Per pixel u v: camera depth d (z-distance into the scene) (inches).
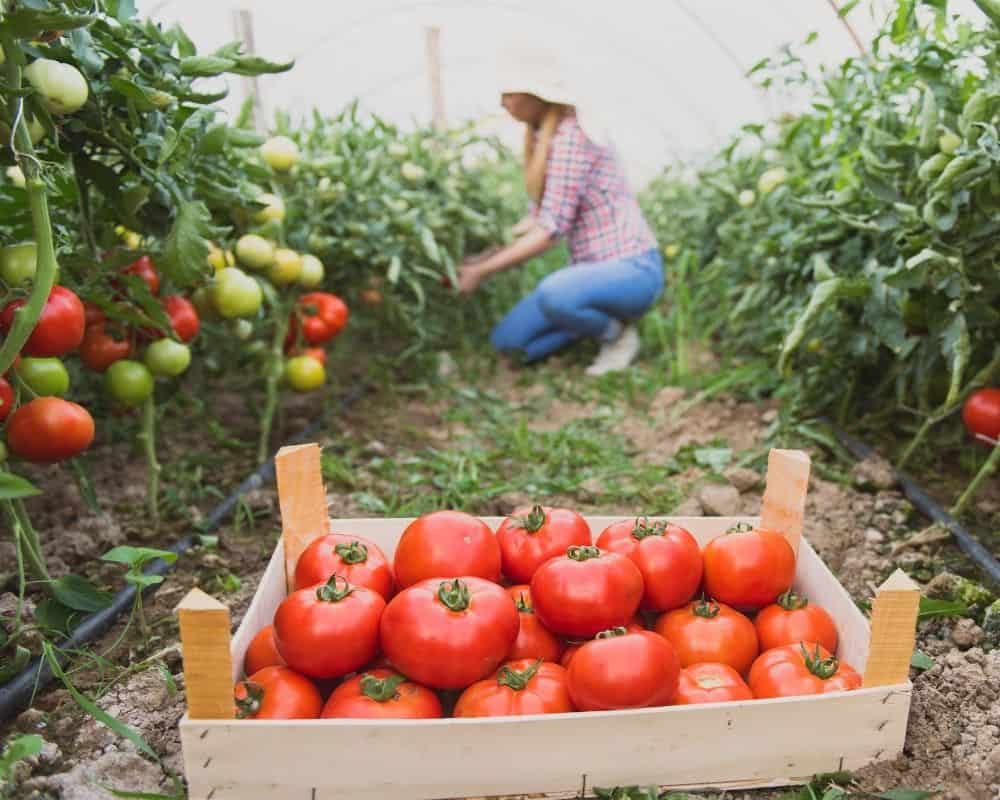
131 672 79.6
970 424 111.8
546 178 183.0
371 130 170.7
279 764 58.8
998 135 101.3
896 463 129.2
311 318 133.2
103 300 88.0
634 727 59.8
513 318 195.9
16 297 75.7
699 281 203.6
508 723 58.4
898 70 120.6
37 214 69.5
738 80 259.3
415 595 63.3
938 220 102.1
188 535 107.0
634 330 196.4
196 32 202.7
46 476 121.8
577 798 61.2
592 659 60.8
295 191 144.3
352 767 59.1
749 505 119.2
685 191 259.1
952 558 100.7
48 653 72.5
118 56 81.9
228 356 154.6
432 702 63.1
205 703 58.4
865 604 92.6
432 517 71.8
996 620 82.7
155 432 139.4
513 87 172.9
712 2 216.2
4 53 66.9
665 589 70.9
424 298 173.6
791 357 140.8
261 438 135.9
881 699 62.4
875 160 112.8
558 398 176.2
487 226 202.2
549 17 250.8
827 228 136.4
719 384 160.2
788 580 74.0
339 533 82.7
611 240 187.0
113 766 66.2
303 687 63.4
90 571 97.7
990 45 108.0
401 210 158.1
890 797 61.6
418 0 227.6
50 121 74.0
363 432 152.7
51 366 81.1
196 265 86.4
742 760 62.0
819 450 136.0
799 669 65.1
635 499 123.2
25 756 61.9
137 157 86.4
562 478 128.3
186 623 56.7
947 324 107.7
